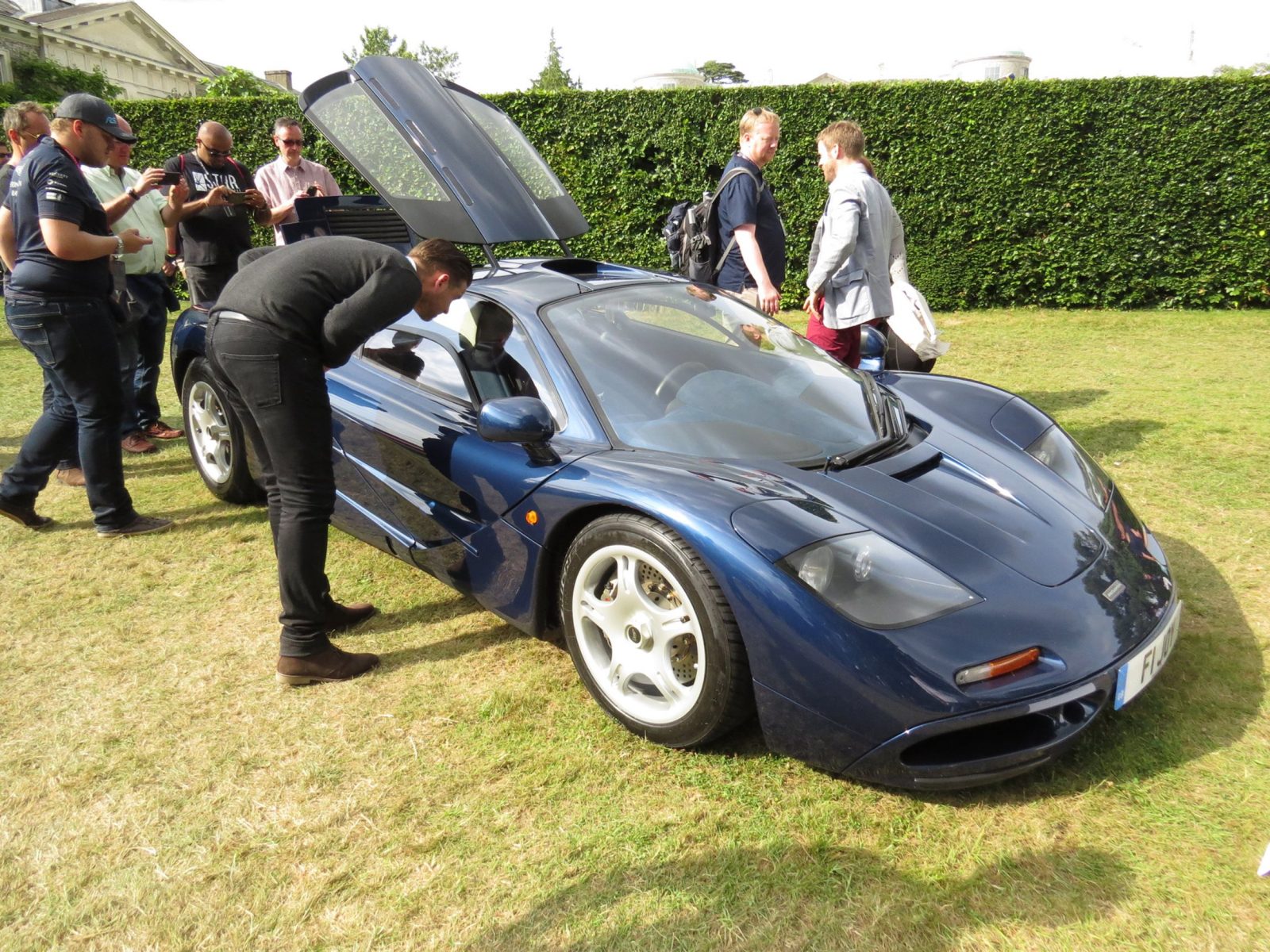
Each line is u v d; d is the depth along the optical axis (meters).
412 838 2.14
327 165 10.23
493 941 1.84
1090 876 1.94
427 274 2.67
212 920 1.92
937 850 2.03
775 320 3.46
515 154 3.91
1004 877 1.95
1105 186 9.21
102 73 31.84
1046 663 2.07
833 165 4.22
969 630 2.07
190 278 5.39
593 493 2.44
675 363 2.92
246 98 10.15
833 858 2.02
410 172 3.46
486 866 2.04
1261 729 2.39
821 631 2.06
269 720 2.63
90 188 3.62
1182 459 4.58
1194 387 6.09
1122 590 2.30
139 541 3.93
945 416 3.09
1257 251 9.08
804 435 2.73
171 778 2.38
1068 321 8.91
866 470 2.57
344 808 2.25
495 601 2.85
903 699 2.00
